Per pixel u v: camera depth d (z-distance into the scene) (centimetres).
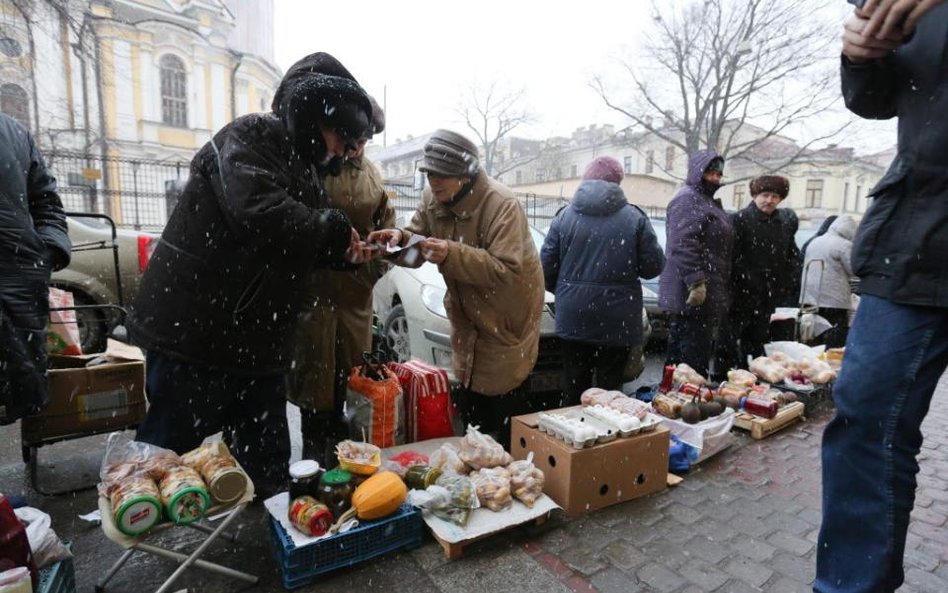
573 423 265
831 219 630
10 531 154
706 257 389
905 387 137
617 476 264
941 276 130
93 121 2283
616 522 249
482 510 235
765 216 447
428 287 417
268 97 3169
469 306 274
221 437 303
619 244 324
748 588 205
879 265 141
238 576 198
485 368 282
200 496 179
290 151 208
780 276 461
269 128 202
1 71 1927
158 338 208
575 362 346
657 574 211
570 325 334
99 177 1628
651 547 229
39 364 220
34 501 255
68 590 178
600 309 326
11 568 148
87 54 1588
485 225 270
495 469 250
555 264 358
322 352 279
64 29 1670
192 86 2706
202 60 2730
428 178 267
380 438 284
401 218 511
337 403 299
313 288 271
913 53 133
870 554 143
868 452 143
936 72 129
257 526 236
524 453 281
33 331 216
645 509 262
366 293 294
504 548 226
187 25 2639
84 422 263
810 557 225
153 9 2556
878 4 125
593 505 258
